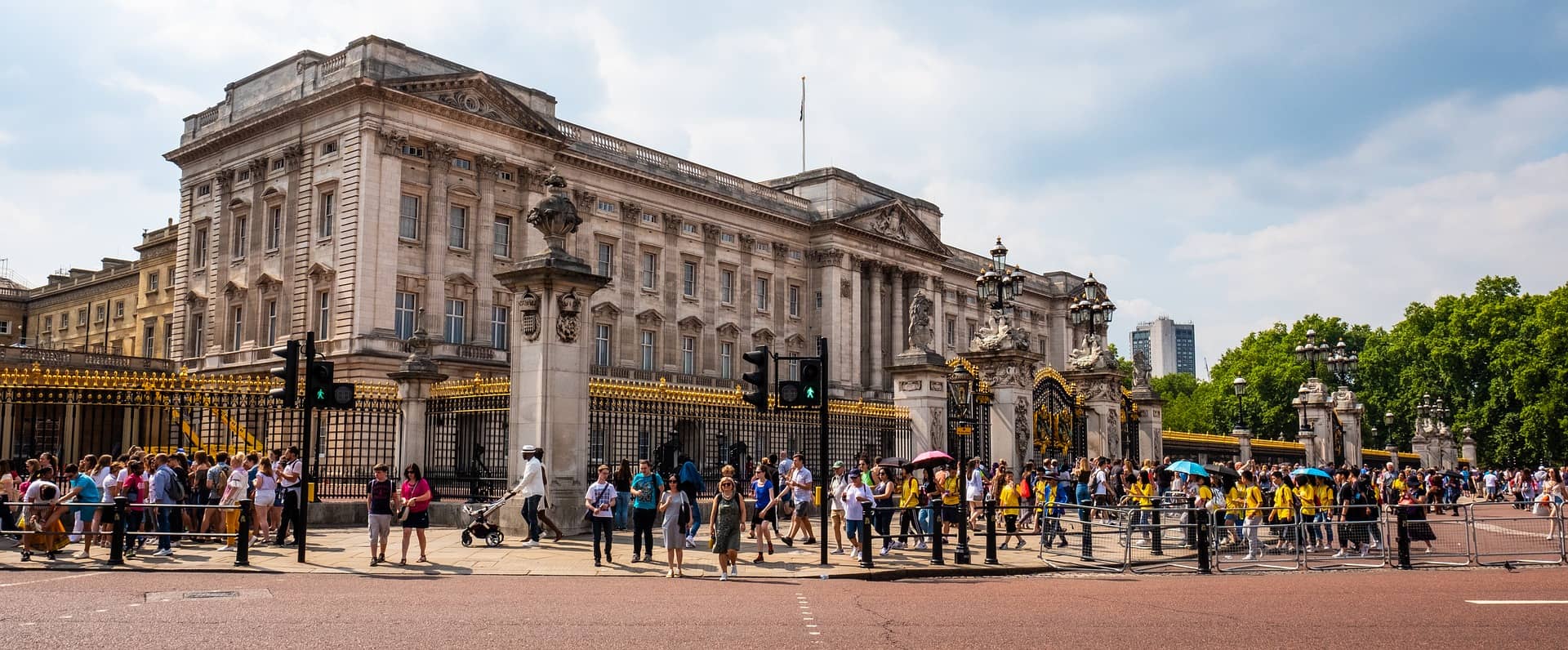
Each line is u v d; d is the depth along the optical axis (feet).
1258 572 73.67
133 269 307.58
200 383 89.71
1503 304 329.93
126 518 72.43
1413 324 359.46
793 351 317.42
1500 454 317.63
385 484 66.54
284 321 220.84
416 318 218.18
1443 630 45.52
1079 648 41.11
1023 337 110.01
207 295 241.55
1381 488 120.88
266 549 74.02
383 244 210.59
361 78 207.82
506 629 43.88
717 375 292.81
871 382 331.57
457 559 68.64
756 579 63.21
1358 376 375.66
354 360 202.49
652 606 51.03
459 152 226.58
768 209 310.65
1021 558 79.05
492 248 232.12
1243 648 41.29
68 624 43.96
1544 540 79.05
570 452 81.87
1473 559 77.51
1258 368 394.73
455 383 95.55
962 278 390.01
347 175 211.41
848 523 74.43
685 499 65.67
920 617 48.85
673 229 284.00
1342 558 78.28
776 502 70.54
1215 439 225.56
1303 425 173.37
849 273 328.08
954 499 83.41
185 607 48.93
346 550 73.10
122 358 221.05
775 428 101.14
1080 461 96.43
